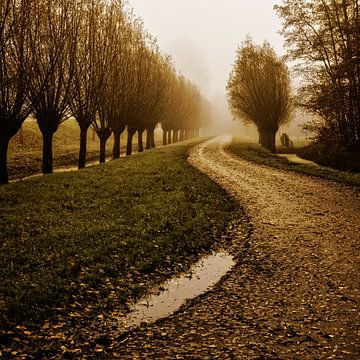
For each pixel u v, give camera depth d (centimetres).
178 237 1397
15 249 1224
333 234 1444
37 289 941
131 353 716
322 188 2373
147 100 4509
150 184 2356
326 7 3394
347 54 3056
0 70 2130
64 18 2567
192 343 743
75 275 1048
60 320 834
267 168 3394
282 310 870
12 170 3675
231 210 1855
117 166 3152
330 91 3127
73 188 2177
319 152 3934
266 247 1334
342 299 911
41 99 2602
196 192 2175
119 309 905
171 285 1049
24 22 2222
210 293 988
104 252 1209
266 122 5131
